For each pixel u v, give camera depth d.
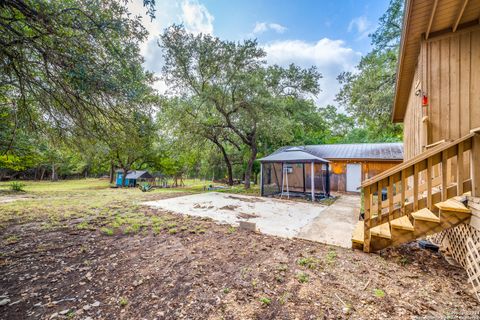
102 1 3.69
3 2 2.97
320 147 14.39
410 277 2.53
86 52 3.71
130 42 4.14
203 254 3.21
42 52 3.45
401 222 3.18
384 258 3.07
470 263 2.48
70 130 5.13
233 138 15.84
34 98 4.47
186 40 11.12
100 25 3.66
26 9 3.10
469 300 2.07
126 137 5.40
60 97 4.26
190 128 12.02
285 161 9.63
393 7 9.98
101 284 2.39
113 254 3.21
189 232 4.32
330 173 12.59
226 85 11.99
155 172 22.38
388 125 12.59
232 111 12.65
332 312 1.90
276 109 12.24
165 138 13.31
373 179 3.25
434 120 3.90
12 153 8.38
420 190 4.12
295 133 20.19
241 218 5.57
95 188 16.55
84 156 7.17
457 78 3.75
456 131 3.72
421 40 4.09
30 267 2.77
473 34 3.65
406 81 6.21
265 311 1.93
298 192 11.37
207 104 11.62
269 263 2.89
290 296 2.15
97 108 4.50
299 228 4.63
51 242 3.69
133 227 4.61
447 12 3.53
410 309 1.93
